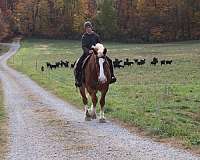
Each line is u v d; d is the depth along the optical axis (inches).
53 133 460.8
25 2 5767.7
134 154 351.9
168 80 1224.2
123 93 860.6
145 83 1147.3
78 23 5502.0
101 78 483.5
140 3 5344.5
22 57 3267.7
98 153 361.4
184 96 778.2
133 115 538.9
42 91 988.6
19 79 1455.5
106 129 468.4
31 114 617.0
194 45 3964.1
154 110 597.6
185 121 524.1
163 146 376.2
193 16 5157.5
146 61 2352.4
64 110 641.0
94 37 542.0
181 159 329.1
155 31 5172.2
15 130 490.3
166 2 5270.7
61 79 1374.3
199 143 377.4
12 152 382.3
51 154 367.9
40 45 4692.4
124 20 5428.2
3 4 6264.8
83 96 541.6
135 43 4987.7
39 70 1957.4
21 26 5757.9
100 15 5388.8
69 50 3932.1
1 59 3329.2
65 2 5669.3
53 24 5698.8
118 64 1913.1
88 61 515.8
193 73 1455.5
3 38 5462.6
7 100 825.5
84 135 440.8
